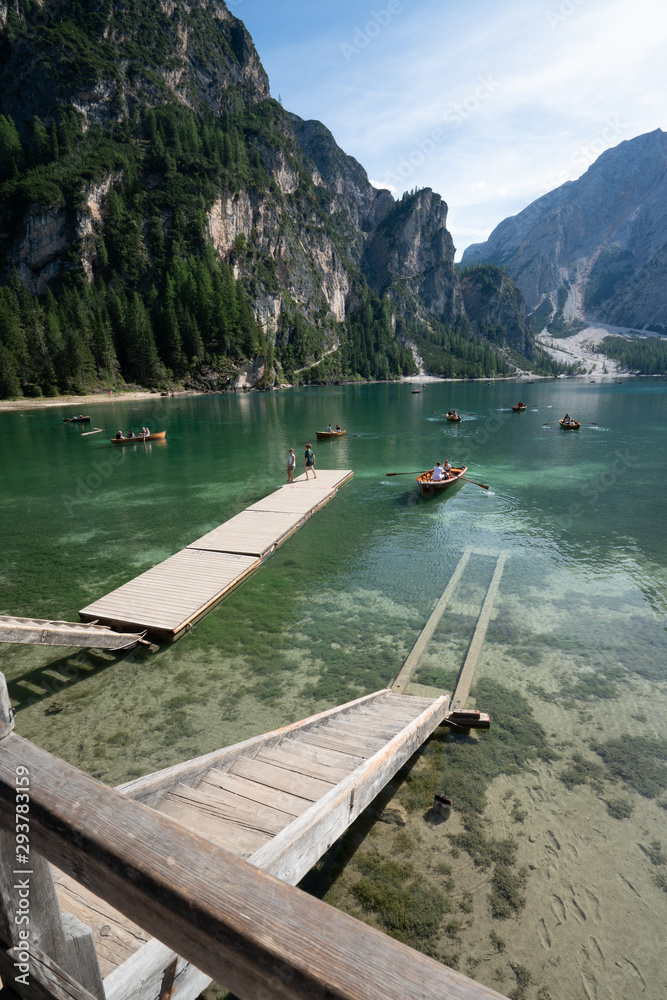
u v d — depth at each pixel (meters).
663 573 13.19
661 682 8.57
